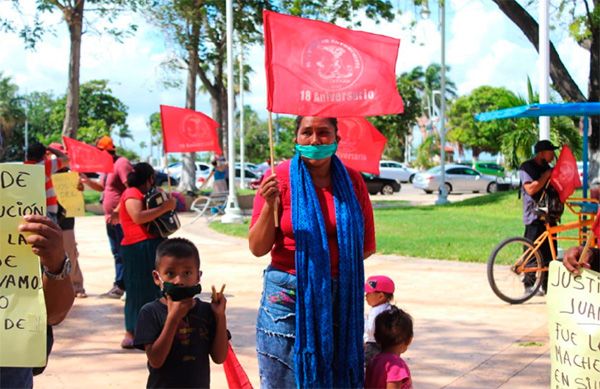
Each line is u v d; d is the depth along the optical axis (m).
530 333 6.70
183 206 23.20
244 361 5.78
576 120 21.98
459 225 17.06
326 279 3.20
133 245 6.05
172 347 3.33
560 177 7.95
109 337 6.60
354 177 3.55
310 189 3.30
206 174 40.47
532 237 8.19
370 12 21.56
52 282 2.36
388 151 76.25
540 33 11.35
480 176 36.44
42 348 2.32
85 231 16.80
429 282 9.45
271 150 3.40
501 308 7.83
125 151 68.44
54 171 8.40
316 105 3.31
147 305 3.45
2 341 2.31
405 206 24.64
